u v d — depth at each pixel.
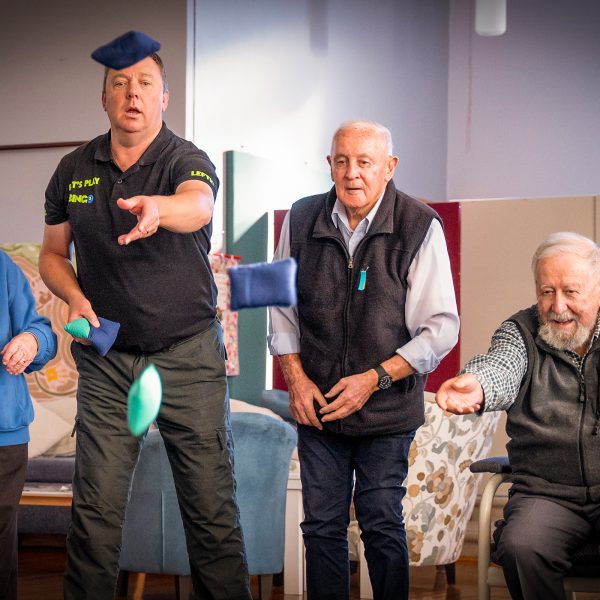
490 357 3.08
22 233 6.58
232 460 3.16
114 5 6.32
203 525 3.11
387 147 3.25
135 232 2.26
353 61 8.16
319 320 3.25
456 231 6.62
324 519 3.24
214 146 6.38
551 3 10.05
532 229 6.60
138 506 4.36
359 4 8.30
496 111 10.17
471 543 5.74
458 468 4.73
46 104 6.50
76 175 3.09
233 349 6.12
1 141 6.61
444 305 3.19
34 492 4.59
